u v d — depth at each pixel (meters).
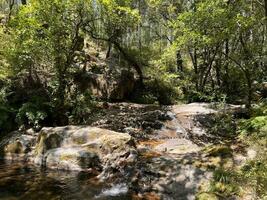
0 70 14.33
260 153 8.57
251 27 16.53
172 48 16.80
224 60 20.30
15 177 9.17
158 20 24.23
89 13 13.87
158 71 22.30
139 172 8.66
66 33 13.70
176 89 21.09
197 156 8.97
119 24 15.96
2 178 9.08
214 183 7.61
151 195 7.96
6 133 12.83
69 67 15.17
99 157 9.62
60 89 13.87
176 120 14.05
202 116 14.34
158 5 22.48
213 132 12.68
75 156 9.81
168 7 21.95
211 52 20.23
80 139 10.27
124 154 9.26
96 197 7.86
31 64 14.50
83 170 9.58
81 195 7.96
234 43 20.30
